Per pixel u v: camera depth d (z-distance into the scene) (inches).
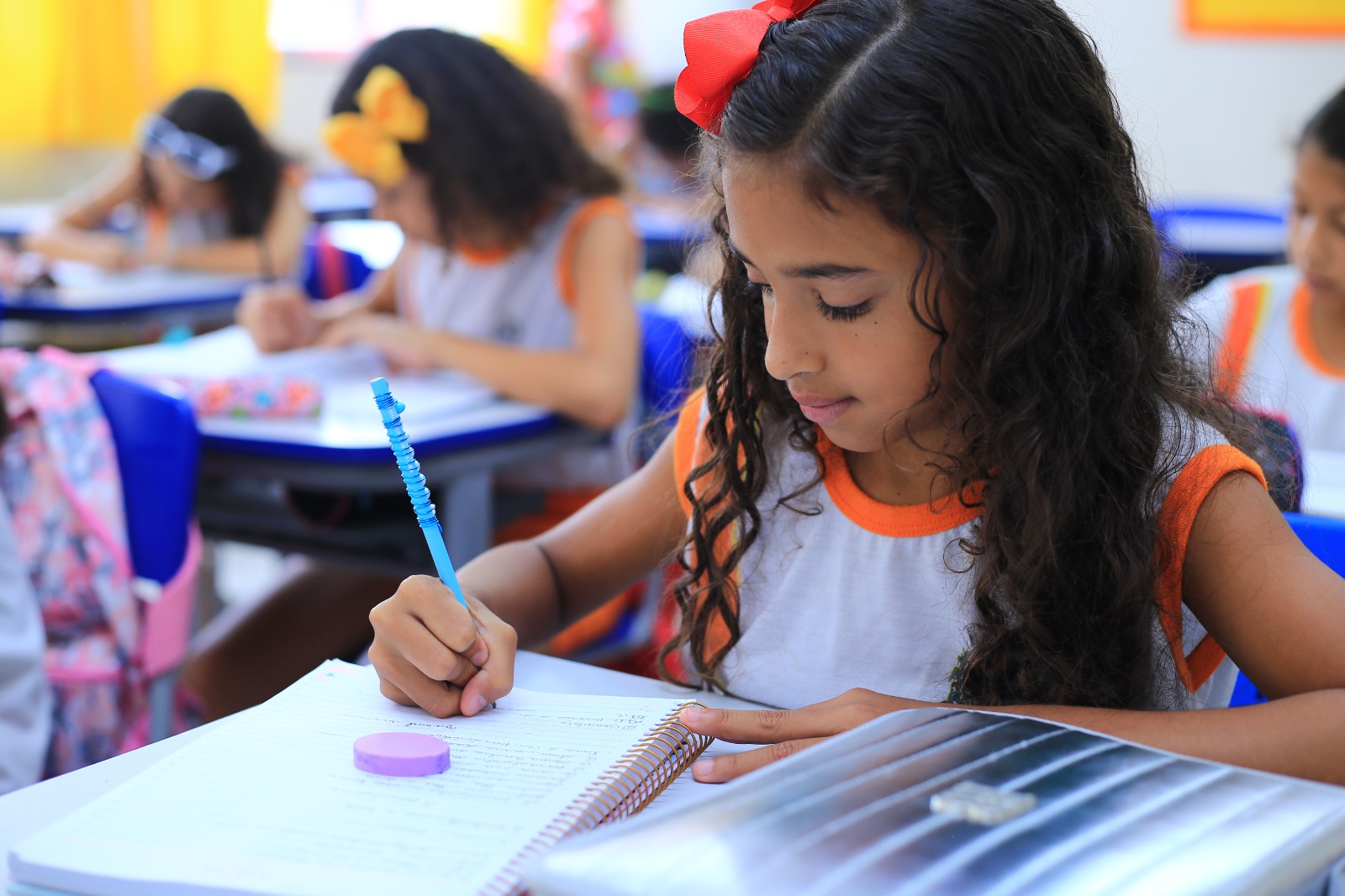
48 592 57.0
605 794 25.2
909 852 19.2
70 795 27.6
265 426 66.1
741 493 37.2
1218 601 31.2
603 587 41.7
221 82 183.3
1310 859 20.1
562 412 73.4
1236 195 191.6
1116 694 32.1
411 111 74.0
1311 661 29.1
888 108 28.7
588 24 205.5
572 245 78.0
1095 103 31.2
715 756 29.7
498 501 77.1
